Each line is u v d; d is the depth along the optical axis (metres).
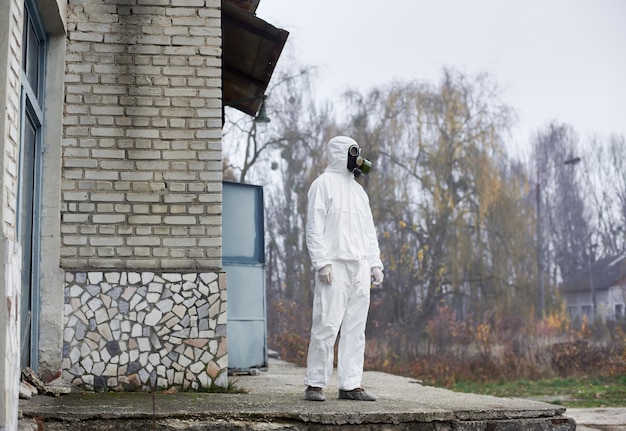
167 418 5.98
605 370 26.03
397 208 33.12
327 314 6.98
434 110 33.41
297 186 30.27
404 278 32.75
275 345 28.27
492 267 33.41
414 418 6.17
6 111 5.37
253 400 6.82
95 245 7.64
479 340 29.30
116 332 7.52
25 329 7.07
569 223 47.91
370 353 29.44
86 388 7.40
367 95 33.78
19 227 6.34
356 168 7.28
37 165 7.53
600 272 45.12
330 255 7.06
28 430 5.54
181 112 7.92
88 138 7.77
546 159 49.84
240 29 9.38
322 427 6.06
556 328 34.28
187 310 7.64
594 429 12.13
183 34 8.02
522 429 6.35
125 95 7.88
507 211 33.44
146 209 7.75
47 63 7.79
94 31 7.91
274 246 30.95
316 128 30.38
